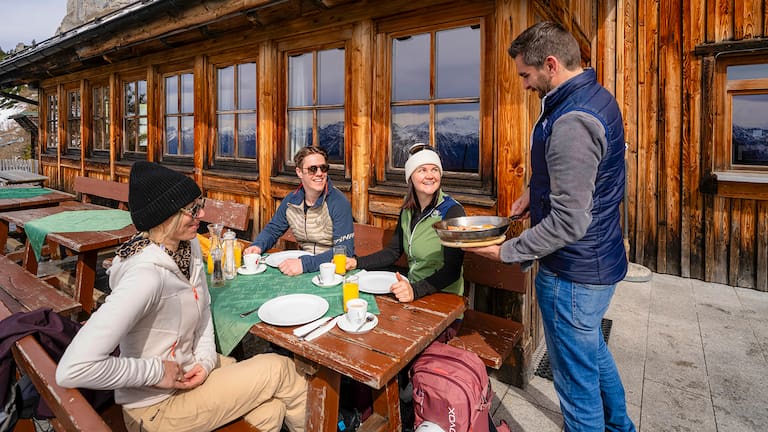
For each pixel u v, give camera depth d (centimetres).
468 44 297
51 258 459
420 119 325
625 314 383
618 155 158
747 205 447
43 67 705
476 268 268
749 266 450
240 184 450
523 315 262
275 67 407
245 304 193
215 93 477
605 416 203
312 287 214
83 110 694
